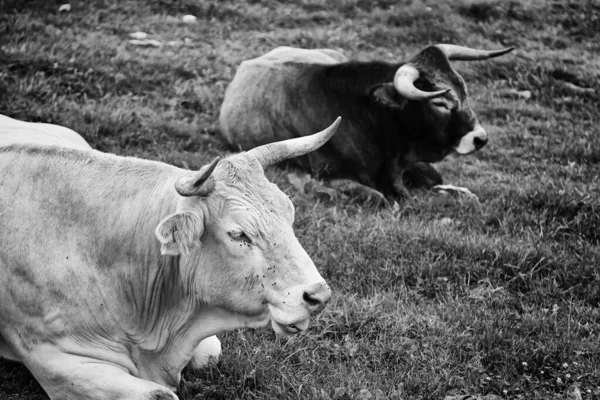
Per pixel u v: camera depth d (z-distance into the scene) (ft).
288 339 21.12
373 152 33.88
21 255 17.39
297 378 19.65
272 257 16.79
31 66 37.76
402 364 20.62
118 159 18.69
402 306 23.09
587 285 24.79
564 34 54.08
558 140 39.45
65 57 39.58
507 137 39.99
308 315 16.70
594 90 46.62
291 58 39.58
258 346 20.72
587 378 20.07
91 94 37.32
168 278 17.79
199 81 41.32
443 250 26.53
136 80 39.65
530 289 24.91
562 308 23.63
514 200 31.09
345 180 33.55
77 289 17.31
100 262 17.54
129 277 17.65
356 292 23.98
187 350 18.37
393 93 33.19
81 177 18.08
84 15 47.42
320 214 29.14
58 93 36.42
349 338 21.52
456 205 31.09
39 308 17.26
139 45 44.75
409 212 31.14
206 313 18.07
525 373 20.42
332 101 34.83
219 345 20.03
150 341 18.16
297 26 52.21
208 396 18.74
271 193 17.12
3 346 18.53
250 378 19.30
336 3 55.36
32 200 17.80
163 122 35.83
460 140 33.22
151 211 17.65
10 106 33.45
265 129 35.76
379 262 25.55
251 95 36.37
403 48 50.21
